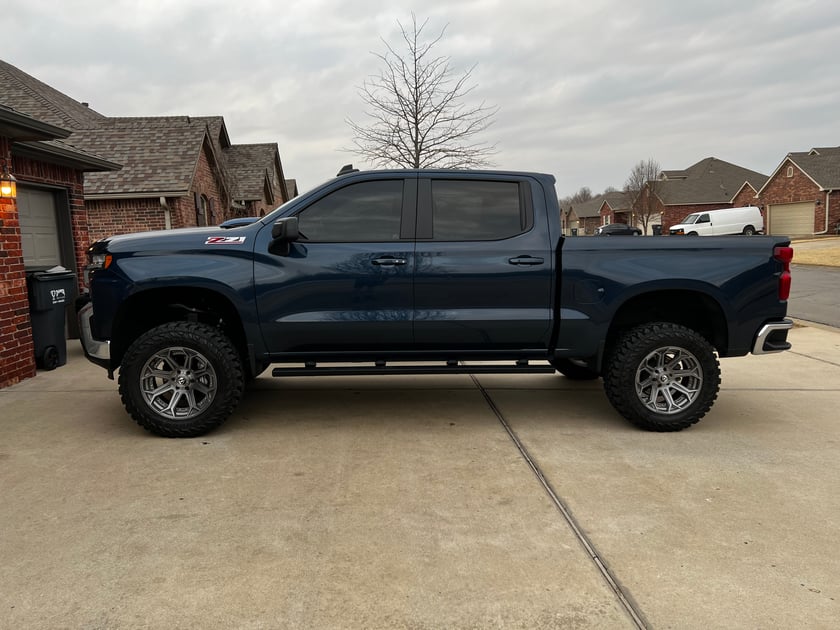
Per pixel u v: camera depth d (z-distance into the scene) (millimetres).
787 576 2627
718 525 3086
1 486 3559
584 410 5137
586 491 3490
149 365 4340
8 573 2656
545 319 4449
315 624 2314
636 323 4883
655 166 52938
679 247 4430
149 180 13258
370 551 2838
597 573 2654
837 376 6324
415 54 14422
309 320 4387
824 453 4094
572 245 4418
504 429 4617
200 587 2551
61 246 8438
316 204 4488
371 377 6379
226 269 4332
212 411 4352
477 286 4426
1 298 5867
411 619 2346
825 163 38969
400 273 4391
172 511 3242
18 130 5848
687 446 4234
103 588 2543
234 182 22969
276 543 2910
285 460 3969
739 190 45281
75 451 4133
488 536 2979
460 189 4531
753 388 5855
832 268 21016
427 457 4023
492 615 2371
